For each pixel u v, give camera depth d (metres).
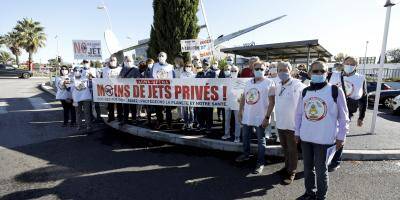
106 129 8.58
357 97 5.59
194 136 7.11
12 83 26.09
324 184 3.86
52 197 4.35
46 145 7.01
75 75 8.41
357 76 5.64
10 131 8.42
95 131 8.36
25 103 13.77
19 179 5.00
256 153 6.20
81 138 7.63
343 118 3.72
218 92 6.96
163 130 7.72
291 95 4.64
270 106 5.02
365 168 5.41
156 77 7.80
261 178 4.99
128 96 8.19
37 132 8.29
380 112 12.62
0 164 5.73
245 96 5.38
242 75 7.57
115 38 12.79
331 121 3.73
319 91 3.79
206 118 7.48
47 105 13.21
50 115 10.91
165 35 11.21
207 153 6.33
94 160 5.92
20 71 35.66
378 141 6.74
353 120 9.80
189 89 7.33
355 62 5.62
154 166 5.58
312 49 15.79
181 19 10.99
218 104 7.00
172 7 10.96
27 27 50.31
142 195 4.40
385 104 14.49
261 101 5.16
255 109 5.20
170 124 7.95
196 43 9.72
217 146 6.56
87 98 8.34
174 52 11.06
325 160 3.83
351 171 5.26
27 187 4.69
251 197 4.31
